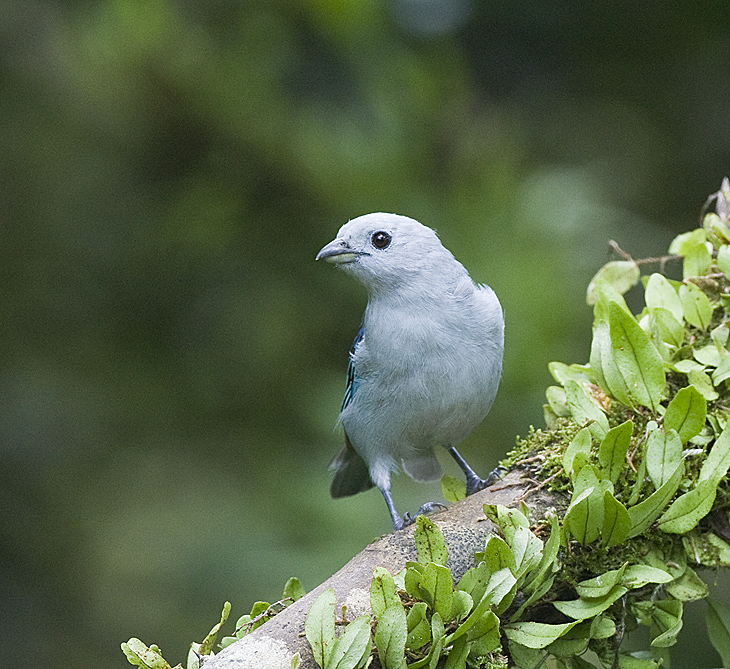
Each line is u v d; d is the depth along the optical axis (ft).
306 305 40.88
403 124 39.96
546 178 36.73
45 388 41.93
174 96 40.06
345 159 38.78
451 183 38.65
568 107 45.60
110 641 37.14
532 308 33.27
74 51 41.16
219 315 41.32
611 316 16.39
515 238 35.01
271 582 33.55
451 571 14.97
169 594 36.50
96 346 42.75
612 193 43.19
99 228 42.37
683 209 44.91
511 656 14.62
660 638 14.88
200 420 41.63
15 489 40.86
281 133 39.42
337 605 14.17
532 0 45.21
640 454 15.97
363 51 40.34
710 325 17.98
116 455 41.39
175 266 41.96
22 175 42.70
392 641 13.12
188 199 40.91
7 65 41.78
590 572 15.16
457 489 19.06
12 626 38.40
